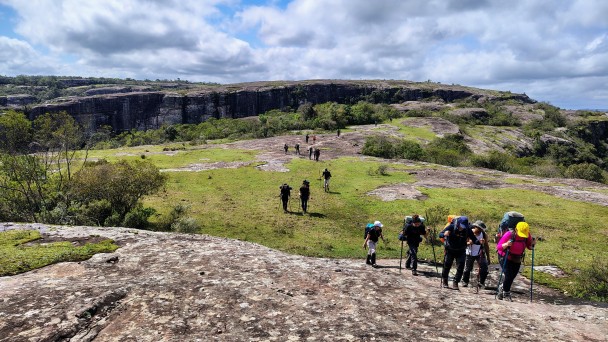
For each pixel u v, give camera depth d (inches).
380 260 642.2
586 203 1138.7
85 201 946.7
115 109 6318.9
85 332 244.8
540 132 4722.0
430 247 763.4
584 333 280.8
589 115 6668.3
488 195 1244.5
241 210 1079.6
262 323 265.9
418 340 250.1
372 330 261.6
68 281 329.7
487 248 434.3
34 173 1094.4
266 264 401.7
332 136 3014.3
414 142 2886.3
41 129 1253.7
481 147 3440.0
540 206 1099.9
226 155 2194.9
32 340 228.7
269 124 4057.6
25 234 481.4
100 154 2257.6
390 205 1135.0
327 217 1023.6
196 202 1171.9
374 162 1962.4
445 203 1140.5
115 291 300.0
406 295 340.5
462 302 338.3
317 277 370.3
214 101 6968.5
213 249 451.2
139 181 971.3
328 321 274.4
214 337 243.8
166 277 345.1
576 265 629.3
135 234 506.0
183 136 4276.6
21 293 292.7
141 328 252.4
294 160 1995.6
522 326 285.1
